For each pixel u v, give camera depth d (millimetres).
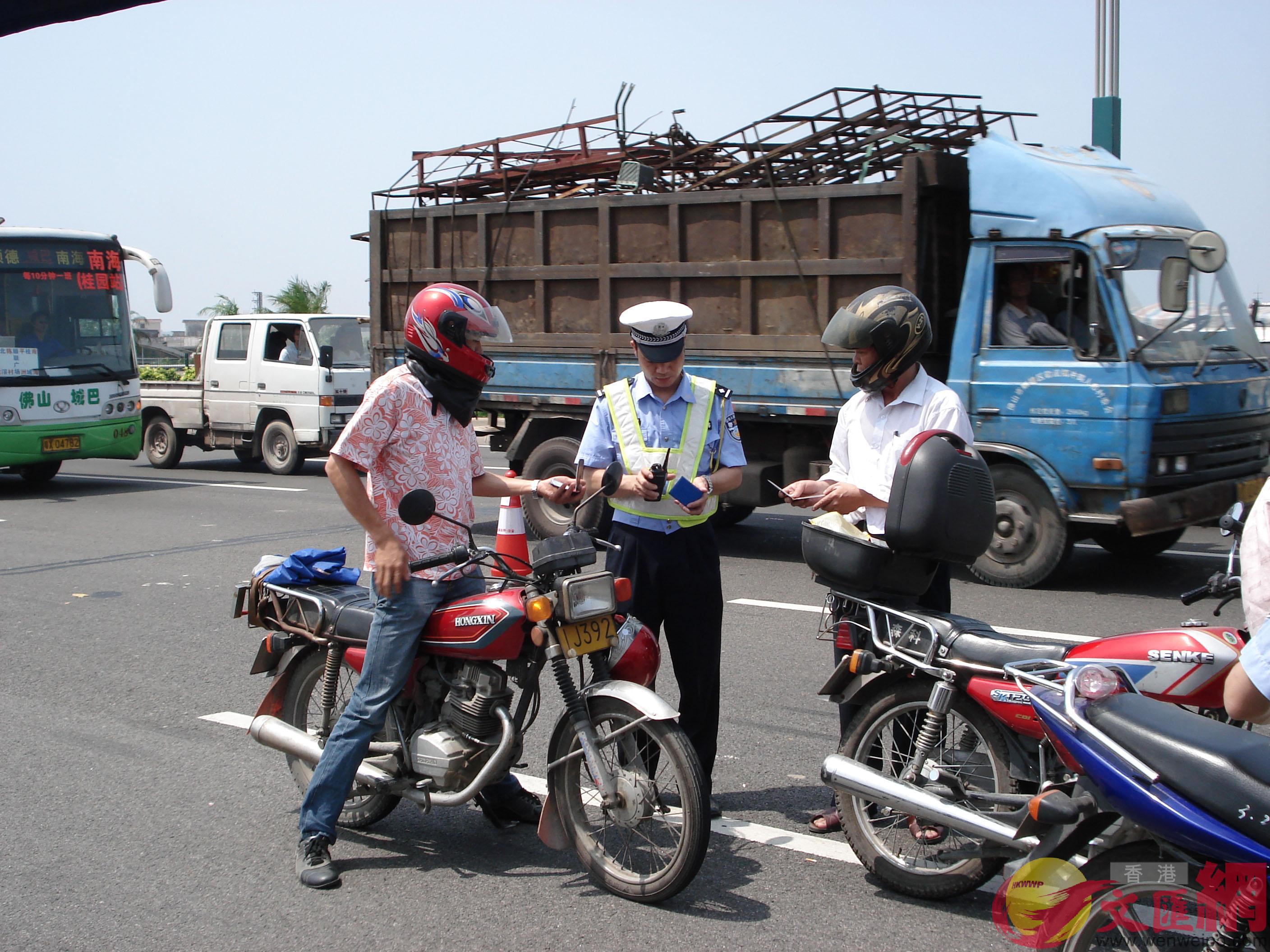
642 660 3908
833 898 3770
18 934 3557
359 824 4324
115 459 20172
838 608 4059
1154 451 7992
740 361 9539
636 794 3662
